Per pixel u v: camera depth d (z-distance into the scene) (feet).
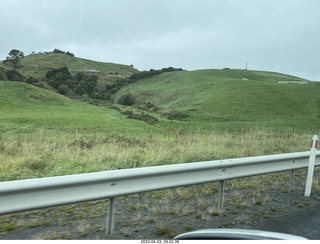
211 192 22.11
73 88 370.53
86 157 33.63
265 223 15.88
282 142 54.39
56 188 13.33
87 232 14.67
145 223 16.01
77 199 13.82
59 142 53.06
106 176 14.26
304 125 168.35
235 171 19.21
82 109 234.99
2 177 24.67
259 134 77.46
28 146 44.32
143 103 330.54
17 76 384.47
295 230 14.88
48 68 542.57
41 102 254.88
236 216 17.02
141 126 154.92
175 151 36.81
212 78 437.17
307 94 282.15
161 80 468.34
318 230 14.88
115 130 133.18
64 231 14.74
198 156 34.78
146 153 36.27
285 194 21.67
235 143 51.06
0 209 12.23
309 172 21.26
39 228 15.20
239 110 249.75
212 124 183.01
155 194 21.77
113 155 33.78
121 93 382.83
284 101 266.57
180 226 15.48
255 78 479.00
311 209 18.28
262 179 26.30
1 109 205.05
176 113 240.94
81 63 640.58
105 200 20.39
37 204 12.98
